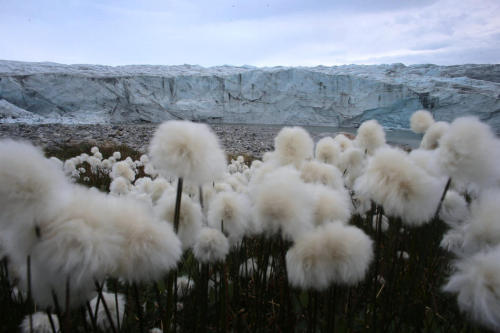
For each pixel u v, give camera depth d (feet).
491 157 4.40
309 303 4.24
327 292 3.97
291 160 6.72
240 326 4.95
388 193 4.12
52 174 2.55
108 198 3.06
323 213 4.33
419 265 5.43
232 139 57.82
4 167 2.31
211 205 5.38
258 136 65.26
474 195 6.54
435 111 86.99
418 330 4.89
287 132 6.97
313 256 3.30
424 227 5.70
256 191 4.77
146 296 5.82
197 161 3.68
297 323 4.98
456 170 4.46
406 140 62.28
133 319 5.05
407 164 4.19
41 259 2.45
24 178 2.31
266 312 5.48
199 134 3.81
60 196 2.57
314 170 6.21
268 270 6.53
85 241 2.39
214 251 4.33
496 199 4.31
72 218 2.51
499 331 2.82
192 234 4.57
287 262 3.52
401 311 4.72
